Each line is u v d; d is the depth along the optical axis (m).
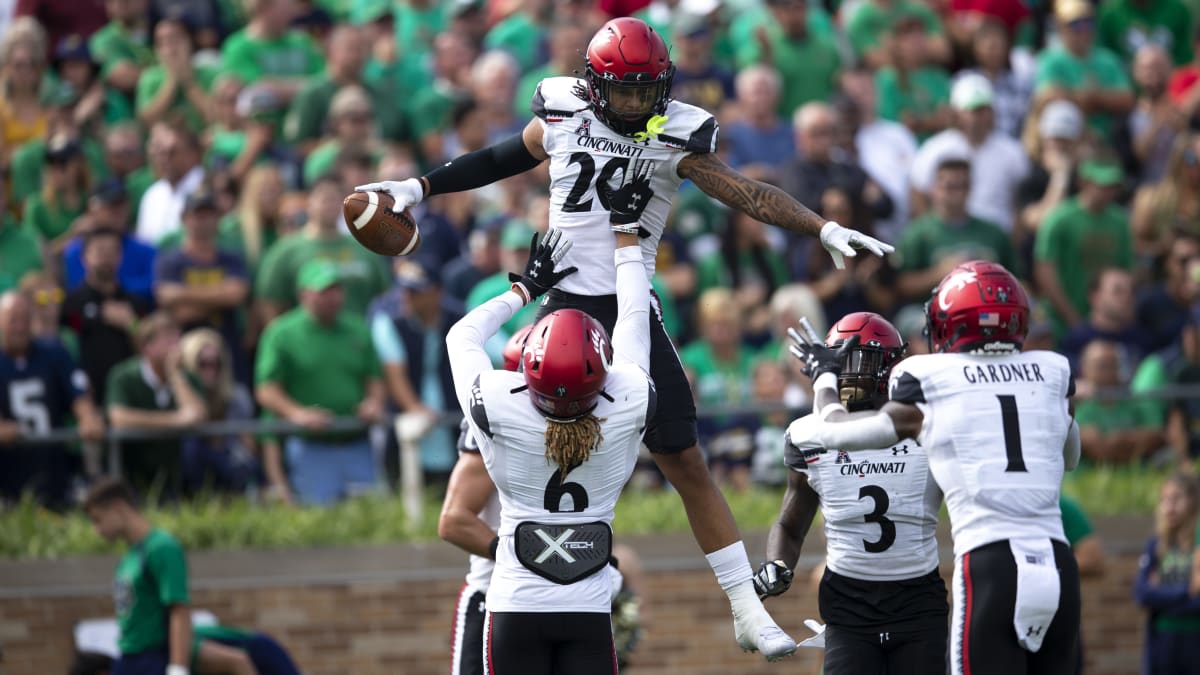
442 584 38.31
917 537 22.30
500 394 19.98
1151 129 54.12
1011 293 21.44
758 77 48.62
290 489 39.56
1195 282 46.25
